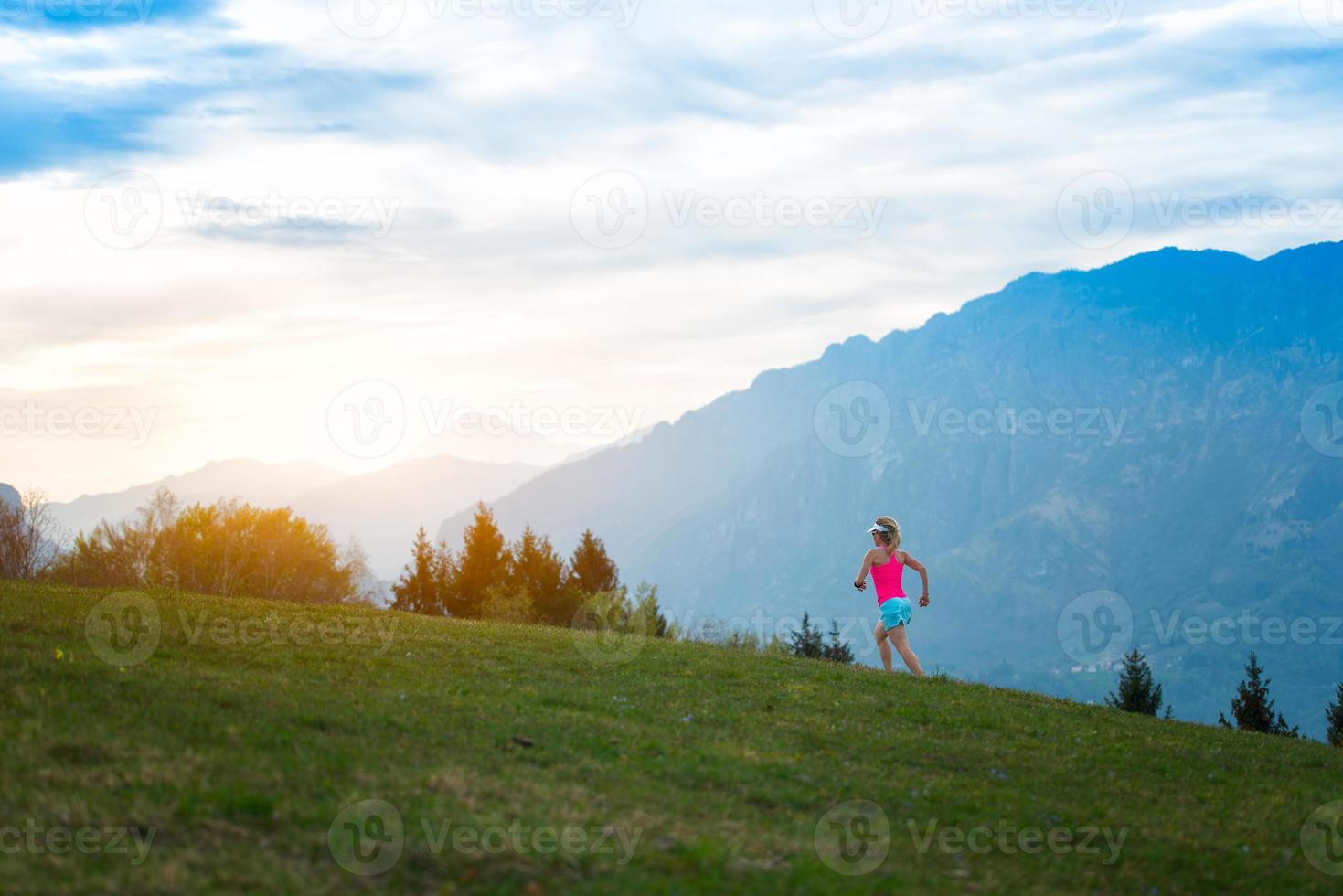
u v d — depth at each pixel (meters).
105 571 40.28
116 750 9.14
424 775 9.25
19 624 14.79
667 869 7.82
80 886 6.68
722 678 16.41
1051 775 12.20
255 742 9.86
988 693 17.92
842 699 15.36
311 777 8.94
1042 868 9.14
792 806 9.84
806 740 12.49
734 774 10.43
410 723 11.04
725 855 8.09
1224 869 9.64
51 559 37.59
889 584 19.77
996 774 11.91
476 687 13.62
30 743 9.03
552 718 12.05
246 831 7.76
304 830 7.83
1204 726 18.66
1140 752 14.11
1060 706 17.75
